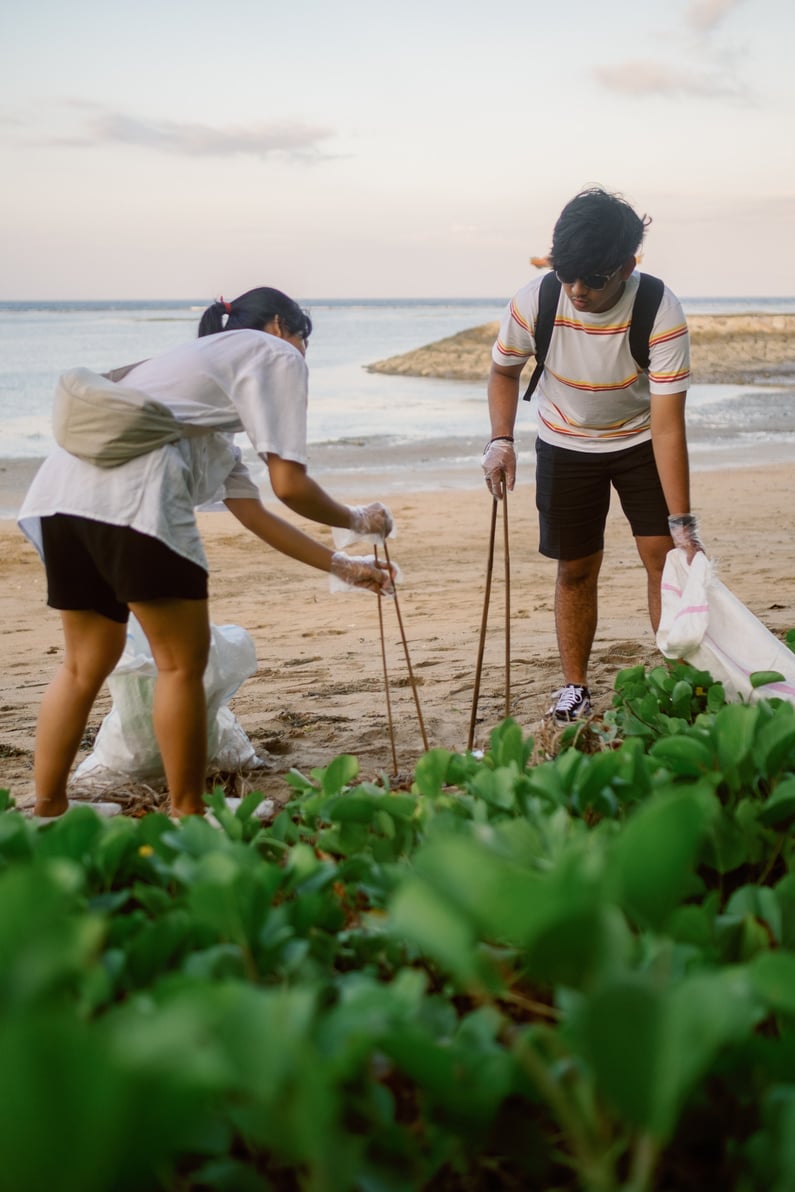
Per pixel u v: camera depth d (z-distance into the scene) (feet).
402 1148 3.72
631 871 3.68
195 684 10.03
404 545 35.17
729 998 3.00
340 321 344.08
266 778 12.59
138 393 9.52
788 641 13.29
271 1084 2.91
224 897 4.55
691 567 12.24
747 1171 3.73
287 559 33.27
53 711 10.62
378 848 6.49
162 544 9.53
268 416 10.02
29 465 55.16
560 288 13.30
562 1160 3.90
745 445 63.57
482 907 3.22
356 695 16.25
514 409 14.15
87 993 3.79
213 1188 4.13
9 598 28.09
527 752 8.09
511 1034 4.00
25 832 5.92
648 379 13.79
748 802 6.07
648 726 9.34
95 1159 2.53
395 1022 3.51
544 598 25.40
